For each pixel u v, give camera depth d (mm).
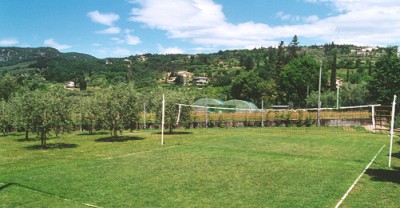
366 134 30469
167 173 13742
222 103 52219
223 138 26984
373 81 45250
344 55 151000
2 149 21516
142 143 24047
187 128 35812
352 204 9820
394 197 10523
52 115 21859
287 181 12492
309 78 68812
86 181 12367
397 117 32094
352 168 14969
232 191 11117
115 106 26234
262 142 24375
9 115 31141
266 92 73562
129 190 11211
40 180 12500
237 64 164125
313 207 9539
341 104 50969
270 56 123375
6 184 11922
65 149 21297
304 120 39000
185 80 131250
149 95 38469
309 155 18562
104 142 25094
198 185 11867
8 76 66000
